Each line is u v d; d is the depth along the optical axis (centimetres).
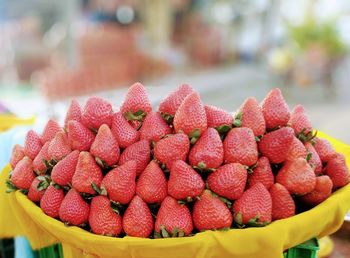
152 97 112
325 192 46
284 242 42
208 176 45
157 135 48
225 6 447
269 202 43
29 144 55
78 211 45
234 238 41
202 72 377
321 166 51
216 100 298
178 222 42
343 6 348
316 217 44
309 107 276
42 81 248
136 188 45
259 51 433
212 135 45
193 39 411
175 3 399
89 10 358
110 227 44
